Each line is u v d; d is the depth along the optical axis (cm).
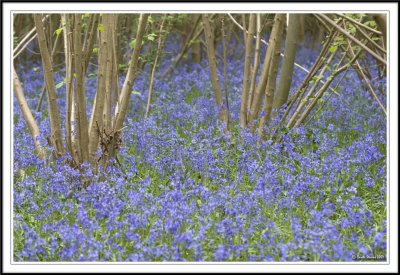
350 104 1238
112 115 893
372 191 802
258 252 629
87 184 814
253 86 1000
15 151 897
